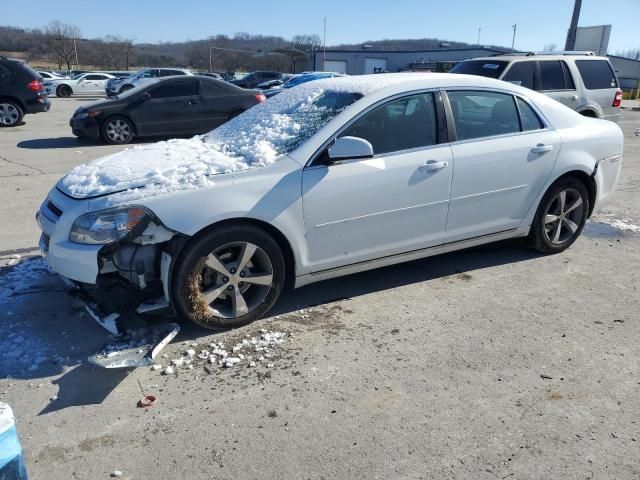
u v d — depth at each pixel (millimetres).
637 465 2510
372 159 3893
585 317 3930
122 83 29156
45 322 3789
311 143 3746
